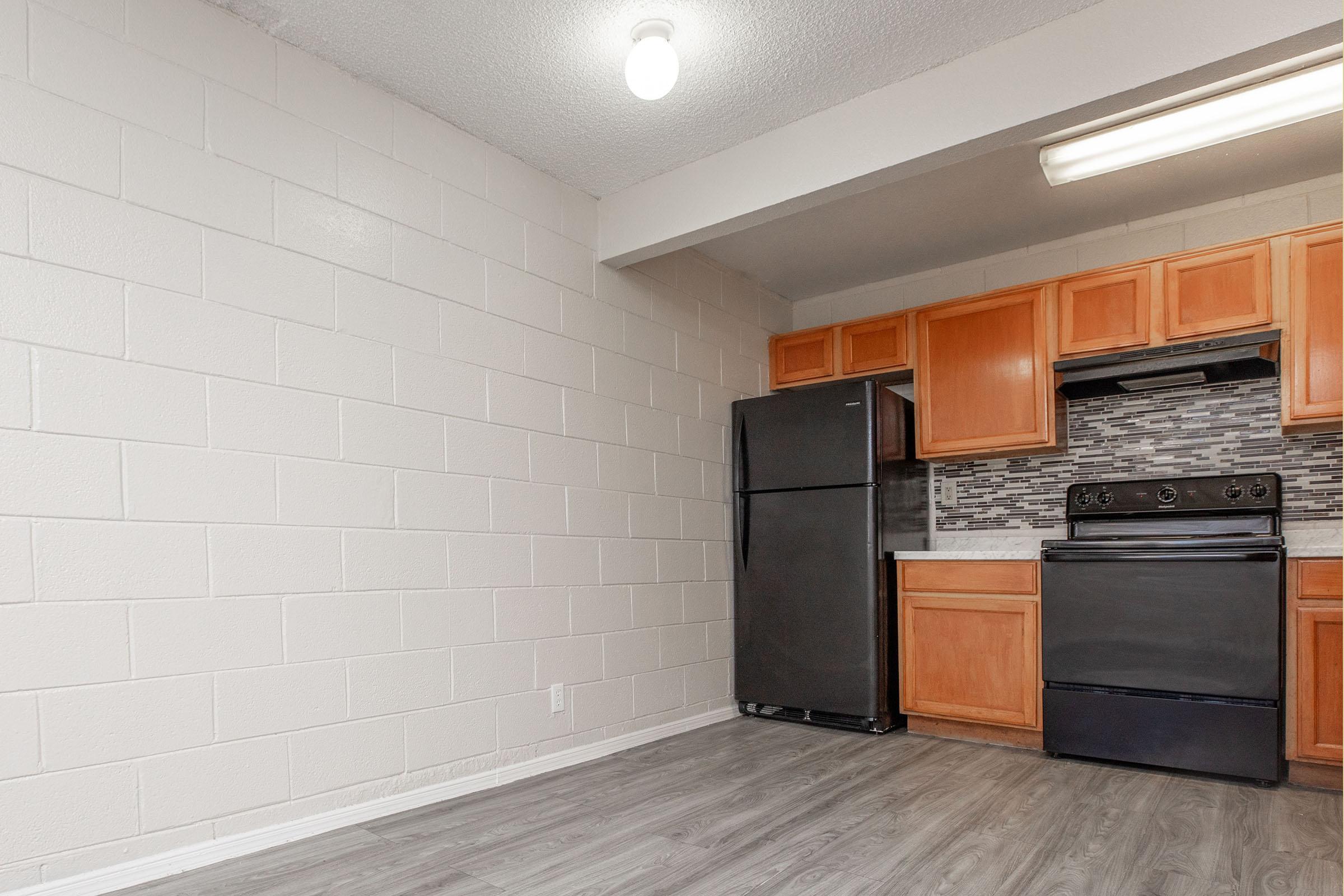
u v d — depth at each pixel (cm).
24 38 180
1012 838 218
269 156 224
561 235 316
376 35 227
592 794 260
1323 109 245
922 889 186
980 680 328
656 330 361
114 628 186
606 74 247
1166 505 327
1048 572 310
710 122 278
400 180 258
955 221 352
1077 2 219
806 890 186
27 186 179
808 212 340
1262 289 296
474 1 212
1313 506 308
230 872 195
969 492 393
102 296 189
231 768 204
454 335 271
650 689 338
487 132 282
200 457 204
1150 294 318
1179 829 225
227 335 212
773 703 367
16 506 174
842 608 351
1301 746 265
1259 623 269
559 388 309
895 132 256
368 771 234
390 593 244
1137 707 288
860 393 353
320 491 229
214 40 214
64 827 176
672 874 195
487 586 274
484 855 207
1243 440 325
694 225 304
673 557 357
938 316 372
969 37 233
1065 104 224
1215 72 206
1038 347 341
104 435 188
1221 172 309
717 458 392
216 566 205
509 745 276
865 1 215
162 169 201
